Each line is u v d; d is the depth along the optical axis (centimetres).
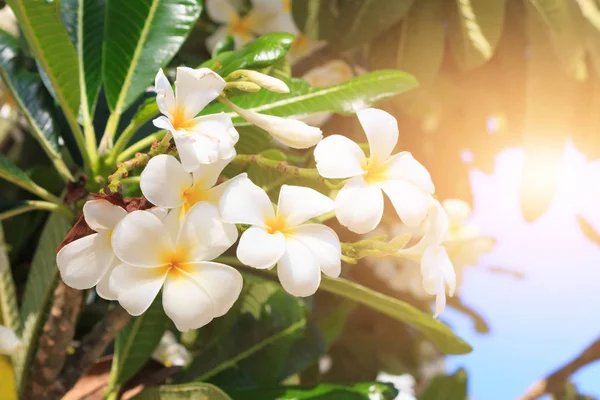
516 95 119
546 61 109
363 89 78
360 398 80
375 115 63
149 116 74
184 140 58
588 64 114
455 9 110
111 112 79
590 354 132
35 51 73
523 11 117
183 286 59
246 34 118
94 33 82
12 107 122
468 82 121
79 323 100
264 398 82
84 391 83
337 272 61
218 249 60
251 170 78
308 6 109
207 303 59
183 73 61
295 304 91
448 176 129
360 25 107
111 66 79
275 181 77
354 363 138
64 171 79
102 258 60
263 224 60
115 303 84
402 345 150
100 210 60
